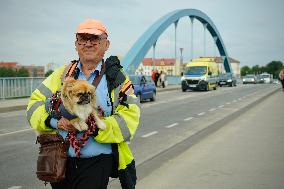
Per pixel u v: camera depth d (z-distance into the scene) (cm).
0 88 2238
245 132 1070
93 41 297
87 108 268
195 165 685
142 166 668
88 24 299
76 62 307
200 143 902
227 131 1092
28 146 903
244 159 731
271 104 2030
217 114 1575
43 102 296
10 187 563
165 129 1153
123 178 300
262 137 982
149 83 2386
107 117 283
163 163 698
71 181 291
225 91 3666
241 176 611
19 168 682
